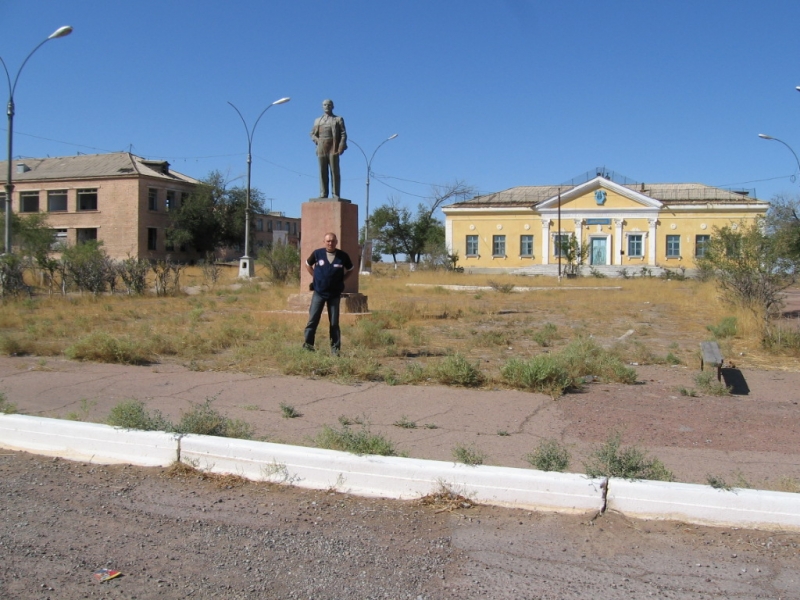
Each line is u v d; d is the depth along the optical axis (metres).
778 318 14.95
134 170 54.81
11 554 3.82
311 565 3.73
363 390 7.79
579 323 16.20
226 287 28.61
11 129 21.36
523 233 56.75
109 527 4.20
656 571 3.67
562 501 4.43
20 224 33.09
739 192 59.34
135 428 5.53
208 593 3.44
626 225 54.59
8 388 7.84
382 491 4.71
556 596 3.41
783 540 4.03
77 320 14.41
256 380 8.34
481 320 16.59
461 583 3.54
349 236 14.95
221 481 4.96
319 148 14.83
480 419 6.50
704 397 7.50
